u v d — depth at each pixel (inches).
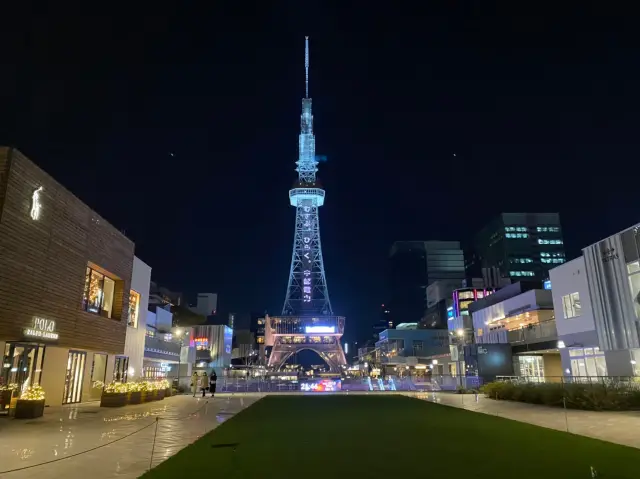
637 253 1417.3
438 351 4719.5
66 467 439.2
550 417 852.0
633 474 395.9
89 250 1285.7
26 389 913.5
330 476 396.2
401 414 956.0
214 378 1695.4
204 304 5984.3
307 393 1993.1
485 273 4815.5
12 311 944.9
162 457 487.8
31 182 1016.9
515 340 2165.4
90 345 1291.8
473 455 487.8
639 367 1402.6
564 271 1791.3
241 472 411.5
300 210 6973.4
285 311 6397.6
